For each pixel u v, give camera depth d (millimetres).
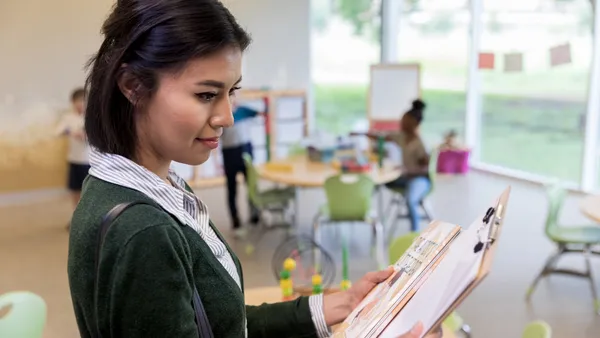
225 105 791
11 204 6078
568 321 3244
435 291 753
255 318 1134
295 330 1127
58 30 6102
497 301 3510
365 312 938
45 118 6188
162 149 793
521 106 6637
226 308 833
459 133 7566
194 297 796
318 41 7855
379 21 8172
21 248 4621
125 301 716
